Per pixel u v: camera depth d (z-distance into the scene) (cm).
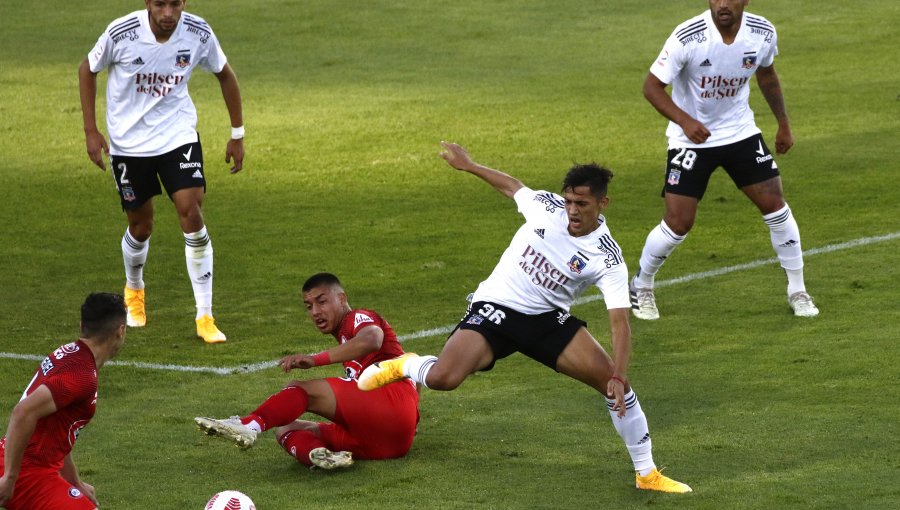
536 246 2350
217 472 2428
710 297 3734
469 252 4400
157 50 3388
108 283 4075
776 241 3484
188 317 3684
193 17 3459
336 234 4694
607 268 2303
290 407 2355
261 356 3288
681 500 2223
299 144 6259
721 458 2450
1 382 3042
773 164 3475
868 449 2461
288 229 4781
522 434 2639
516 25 9006
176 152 3428
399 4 9638
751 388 2884
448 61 8119
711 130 3438
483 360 2388
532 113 6775
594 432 2648
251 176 5694
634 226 4728
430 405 2852
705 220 4772
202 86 7562
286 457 2527
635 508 2189
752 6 9262
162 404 2877
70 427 1973
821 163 5575
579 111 6800
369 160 5938
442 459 2486
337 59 8219
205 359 3259
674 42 3375
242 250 4481
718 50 3356
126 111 3438
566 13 9306
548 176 5572
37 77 7762
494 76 7712
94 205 5212
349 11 9469
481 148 6097
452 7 9538
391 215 4981
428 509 2198
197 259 3419
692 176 3450
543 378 3055
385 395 2461
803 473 2341
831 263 4038
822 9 9131
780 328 3369
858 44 8138
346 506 2219
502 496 2267
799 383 2900
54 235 4731
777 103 3578
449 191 5369
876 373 2936
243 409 2836
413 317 3622
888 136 6028
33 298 3891
